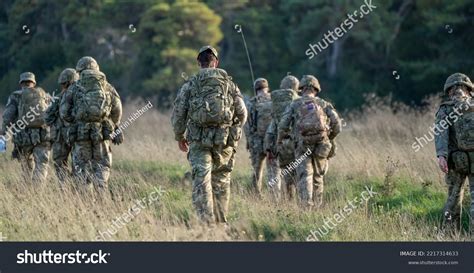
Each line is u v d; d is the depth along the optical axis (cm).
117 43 12500
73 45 12300
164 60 11781
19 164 4219
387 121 5881
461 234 3139
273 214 3027
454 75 3097
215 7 12975
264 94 3906
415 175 3881
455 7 10725
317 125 3322
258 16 12694
